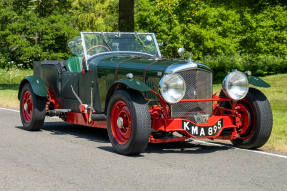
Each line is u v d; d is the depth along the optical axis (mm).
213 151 6336
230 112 6625
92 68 7262
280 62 29156
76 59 8219
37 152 6102
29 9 30266
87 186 4395
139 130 5680
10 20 28828
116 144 6074
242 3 19781
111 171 5027
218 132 6203
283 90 15305
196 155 6020
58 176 4789
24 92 8234
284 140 6969
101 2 37031
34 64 9000
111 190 4258
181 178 4730
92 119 6848
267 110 6320
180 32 27406
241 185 4480
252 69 29000
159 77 6125
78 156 5852
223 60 29312
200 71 6211
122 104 6012
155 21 27188
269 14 30109
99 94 7152
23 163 5414
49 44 30281
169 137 6137
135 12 34156
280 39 31156
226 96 6477
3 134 7668
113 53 7664
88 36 7570
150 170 5086
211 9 27094
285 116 9797
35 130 8211
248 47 30797
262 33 30547
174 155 6012
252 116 6406
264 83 6438
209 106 6328
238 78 6180
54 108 8477
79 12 36281
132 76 5910
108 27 34906
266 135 6312
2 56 28250
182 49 6781
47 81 8492
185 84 5934
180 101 5934
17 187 4367
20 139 7172
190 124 5996
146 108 5773
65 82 7984
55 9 30938
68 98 7938
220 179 4707
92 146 6609
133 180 4633
